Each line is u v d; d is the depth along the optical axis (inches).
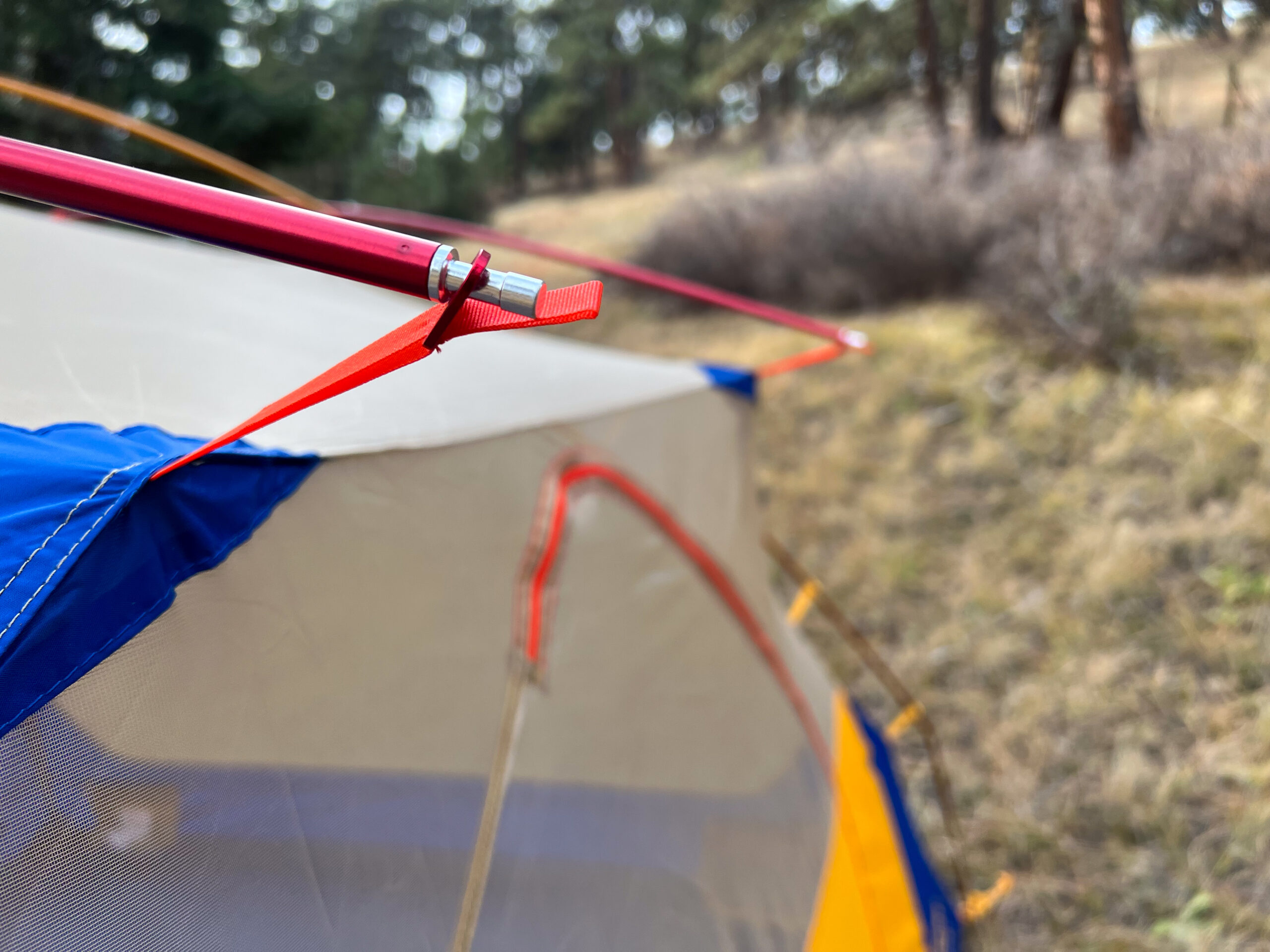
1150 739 104.3
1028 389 174.2
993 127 260.5
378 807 40.9
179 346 50.7
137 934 30.9
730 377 91.2
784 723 79.4
